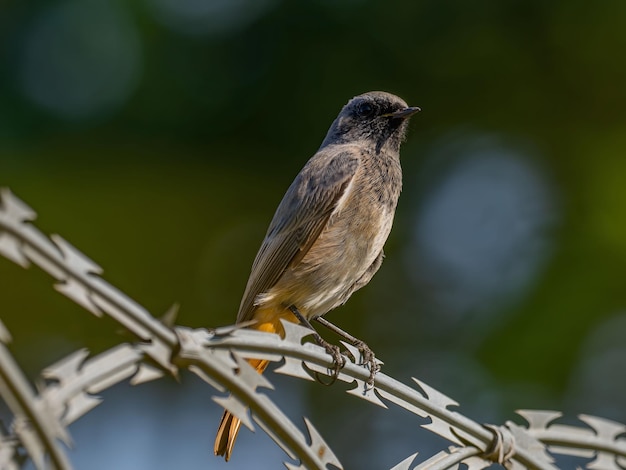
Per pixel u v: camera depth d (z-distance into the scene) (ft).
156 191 41.37
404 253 43.16
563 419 38.93
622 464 18.33
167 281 41.55
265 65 41.50
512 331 40.14
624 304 39.65
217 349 14.16
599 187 42.29
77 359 12.48
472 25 42.24
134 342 13.19
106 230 40.57
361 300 42.91
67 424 12.01
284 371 14.93
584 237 41.24
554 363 39.32
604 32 42.42
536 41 42.96
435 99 43.52
